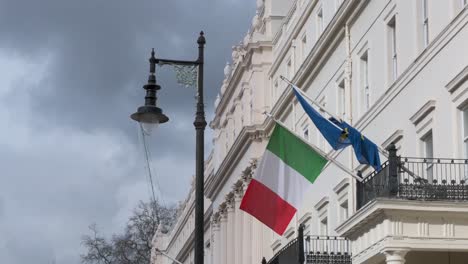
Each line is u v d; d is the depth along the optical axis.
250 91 59.00
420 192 24.45
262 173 28.81
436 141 29.41
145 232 105.75
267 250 55.53
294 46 49.41
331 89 42.06
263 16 58.94
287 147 28.70
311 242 42.16
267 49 57.41
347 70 39.31
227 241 67.81
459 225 24.27
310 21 46.66
